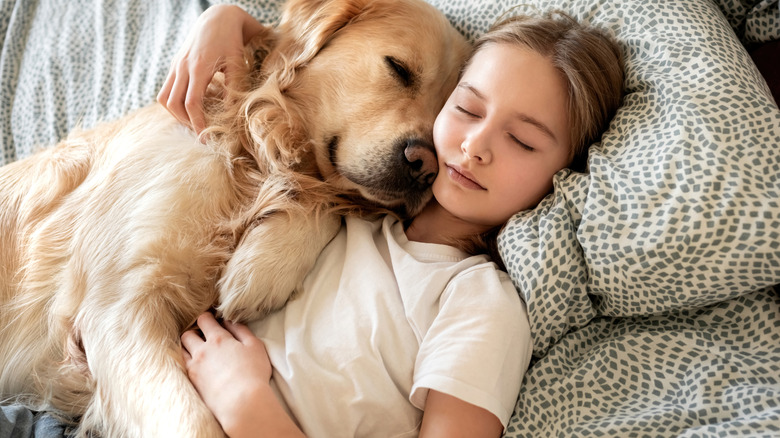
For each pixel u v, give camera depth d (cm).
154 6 216
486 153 131
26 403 147
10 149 213
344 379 118
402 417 118
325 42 164
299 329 127
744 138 119
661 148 124
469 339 117
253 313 133
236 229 142
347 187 156
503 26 150
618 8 150
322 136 159
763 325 118
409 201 150
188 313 139
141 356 126
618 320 134
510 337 120
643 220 118
